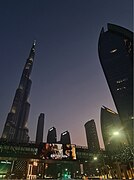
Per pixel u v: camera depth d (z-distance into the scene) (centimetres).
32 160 8594
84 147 9944
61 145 8612
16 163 12206
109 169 10081
